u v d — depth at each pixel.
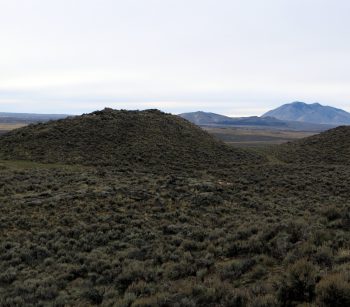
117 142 53.28
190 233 16.47
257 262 11.26
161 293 9.34
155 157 48.84
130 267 12.12
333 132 70.94
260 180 34.69
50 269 13.16
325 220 14.60
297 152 62.47
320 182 33.28
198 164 48.44
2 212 20.84
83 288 11.12
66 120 62.47
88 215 20.00
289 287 8.19
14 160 44.81
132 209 21.52
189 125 69.81
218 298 8.80
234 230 16.08
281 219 17.83
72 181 30.11
